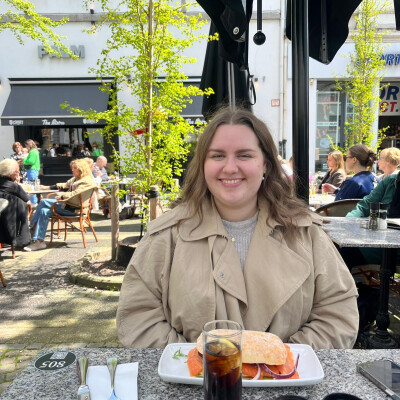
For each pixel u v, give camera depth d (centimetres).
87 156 1181
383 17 1097
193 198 164
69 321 366
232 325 110
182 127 463
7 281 480
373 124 1080
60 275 502
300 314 151
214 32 396
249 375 110
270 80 1116
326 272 158
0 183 542
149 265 161
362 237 268
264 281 149
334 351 128
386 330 297
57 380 111
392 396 101
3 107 1132
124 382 108
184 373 114
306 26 241
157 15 440
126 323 158
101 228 810
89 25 1103
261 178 157
